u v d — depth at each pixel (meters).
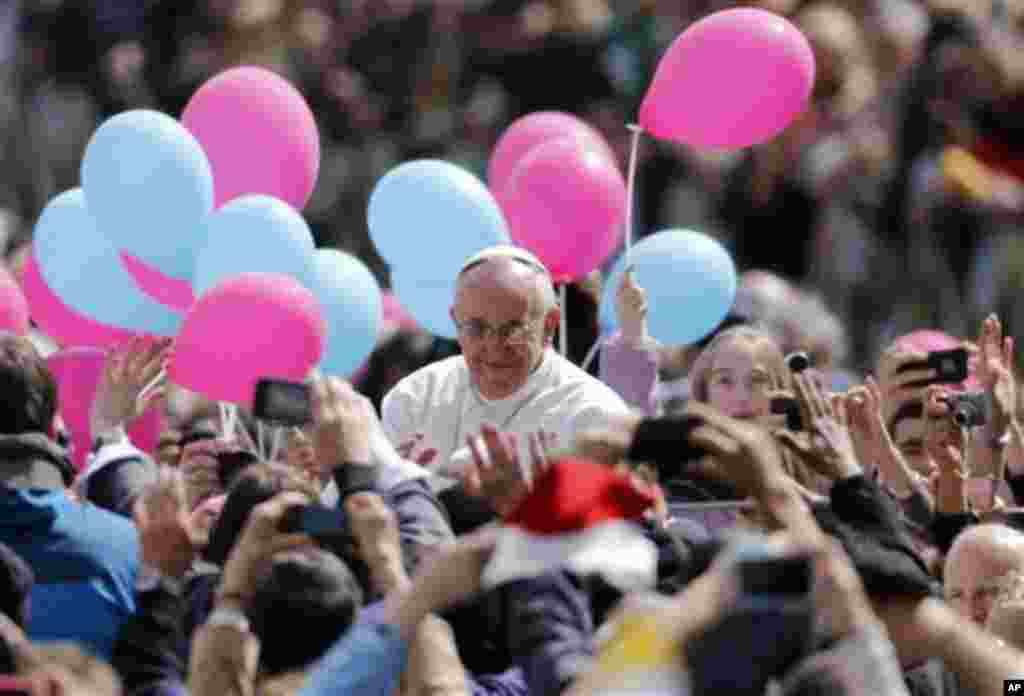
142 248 23.81
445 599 15.73
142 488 21.58
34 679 15.19
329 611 16.56
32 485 19.25
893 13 43.56
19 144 45.72
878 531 17.34
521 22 45.62
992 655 16.73
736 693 14.06
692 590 14.40
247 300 22.00
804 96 24.61
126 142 23.69
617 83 44.59
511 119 44.56
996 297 39.69
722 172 42.38
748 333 23.34
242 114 24.73
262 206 23.59
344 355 24.59
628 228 24.83
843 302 41.06
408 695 16.94
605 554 15.05
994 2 41.94
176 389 25.06
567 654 15.78
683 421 15.62
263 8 45.94
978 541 20.56
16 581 17.58
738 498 21.44
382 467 18.08
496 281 22.27
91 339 25.55
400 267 24.94
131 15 46.38
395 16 45.72
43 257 24.78
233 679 16.41
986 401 22.11
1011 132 39.44
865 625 14.12
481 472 17.41
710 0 45.22
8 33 46.56
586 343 25.91
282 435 23.50
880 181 41.22
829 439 17.64
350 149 43.97
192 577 18.69
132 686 17.11
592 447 15.73
